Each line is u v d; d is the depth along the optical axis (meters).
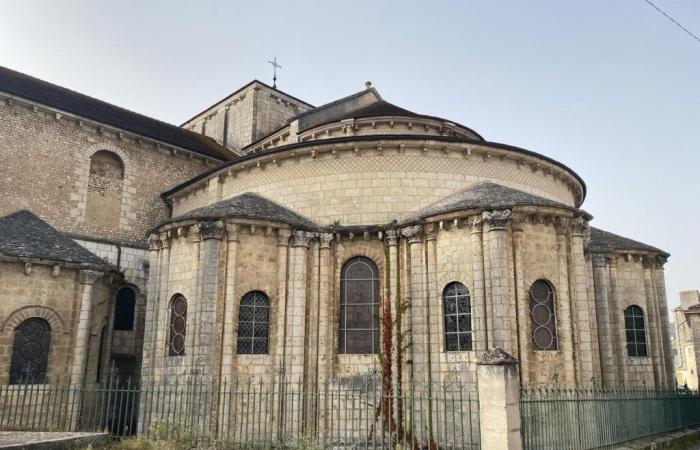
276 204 23.91
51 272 22.84
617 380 26.80
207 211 21.92
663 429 21.36
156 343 22.19
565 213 20.66
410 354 20.77
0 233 23.53
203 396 19.48
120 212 30.53
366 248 22.52
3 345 21.36
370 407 20.53
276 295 21.48
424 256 21.33
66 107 29.23
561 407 15.55
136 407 26.38
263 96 41.41
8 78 29.55
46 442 13.69
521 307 19.36
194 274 21.20
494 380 13.48
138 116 35.81
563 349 19.73
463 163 23.66
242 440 19.41
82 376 22.89
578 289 20.48
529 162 24.64
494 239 19.53
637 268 28.86
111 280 25.94
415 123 27.67
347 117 28.34
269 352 21.03
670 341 28.69
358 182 23.30
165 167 32.94
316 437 19.22
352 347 21.92
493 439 13.18
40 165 28.03
